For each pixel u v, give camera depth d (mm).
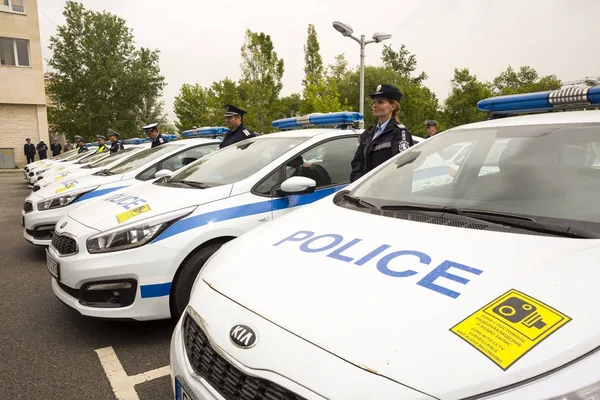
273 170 3504
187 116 32406
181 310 2932
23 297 3928
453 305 1233
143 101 34531
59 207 5172
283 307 1396
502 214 1771
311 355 1204
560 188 1832
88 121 31641
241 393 1288
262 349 1282
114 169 6277
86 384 2496
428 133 10828
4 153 24688
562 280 1255
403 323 1207
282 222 2127
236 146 4254
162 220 2938
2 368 2674
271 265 1652
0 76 23984
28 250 5699
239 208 3227
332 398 1098
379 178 2469
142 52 33969
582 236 1516
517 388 1021
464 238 1601
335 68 32688
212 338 1429
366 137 3598
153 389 2441
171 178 3926
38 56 25000
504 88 57594
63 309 3619
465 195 2031
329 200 2371
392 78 42781
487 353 1081
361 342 1188
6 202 10500
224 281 1658
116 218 3035
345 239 1748
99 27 32188
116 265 2768
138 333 3129
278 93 27609
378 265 1489
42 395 2391
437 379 1058
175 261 2871
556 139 2074
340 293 1381
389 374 1094
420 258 1490
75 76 31828
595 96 2406
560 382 1015
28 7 24453
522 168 2023
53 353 2854
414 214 1924
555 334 1089
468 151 2297
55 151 26672
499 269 1359
